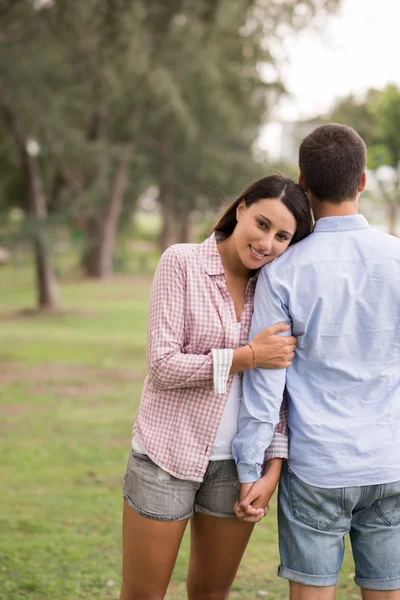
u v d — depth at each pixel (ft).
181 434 7.57
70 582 11.34
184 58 60.03
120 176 85.81
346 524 7.32
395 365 7.32
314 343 7.23
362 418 7.18
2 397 26.89
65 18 48.01
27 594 10.94
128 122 75.36
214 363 7.20
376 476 7.13
